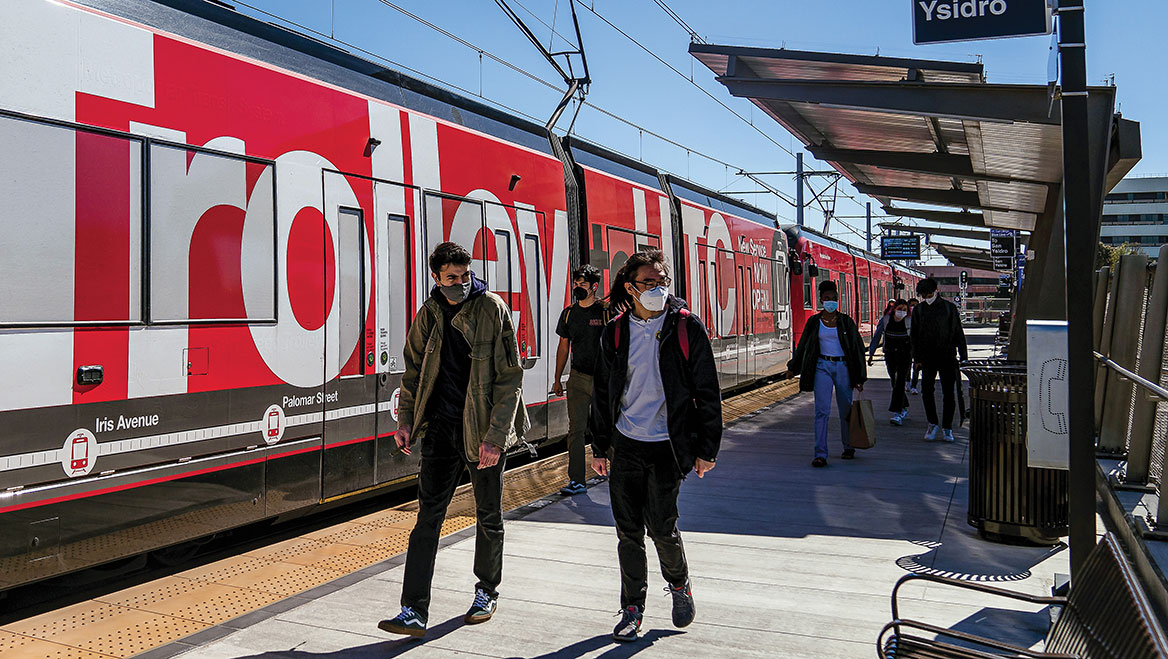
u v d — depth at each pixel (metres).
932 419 10.38
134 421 4.62
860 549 5.65
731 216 15.12
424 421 4.27
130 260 4.62
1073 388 3.65
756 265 16.44
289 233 5.66
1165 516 3.79
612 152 11.50
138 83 4.74
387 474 6.55
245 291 5.32
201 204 5.05
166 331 4.80
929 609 4.51
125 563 5.07
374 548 5.82
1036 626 4.25
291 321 5.64
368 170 6.43
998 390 5.75
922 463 8.79
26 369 4.12
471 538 5.94
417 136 7.00
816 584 4.93
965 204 18.55
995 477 5.76
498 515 4.37
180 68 5.00
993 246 31.38
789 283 19.30
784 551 5.61
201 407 5.00
